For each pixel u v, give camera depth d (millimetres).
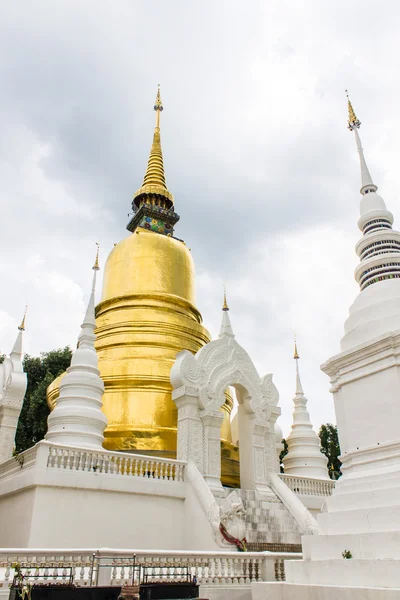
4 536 17812
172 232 38312
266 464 23000
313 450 28984
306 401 31328
